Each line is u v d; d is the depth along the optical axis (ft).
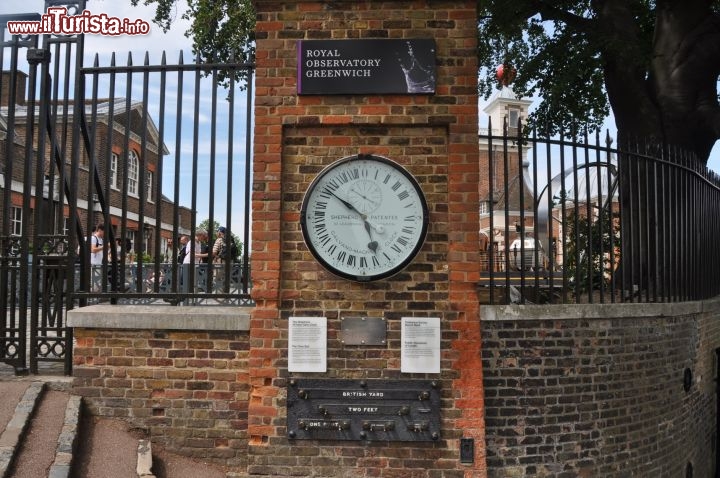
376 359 15.05
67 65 17.10
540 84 42.16
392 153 15.38
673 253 21.71
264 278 15.10
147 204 65.00
